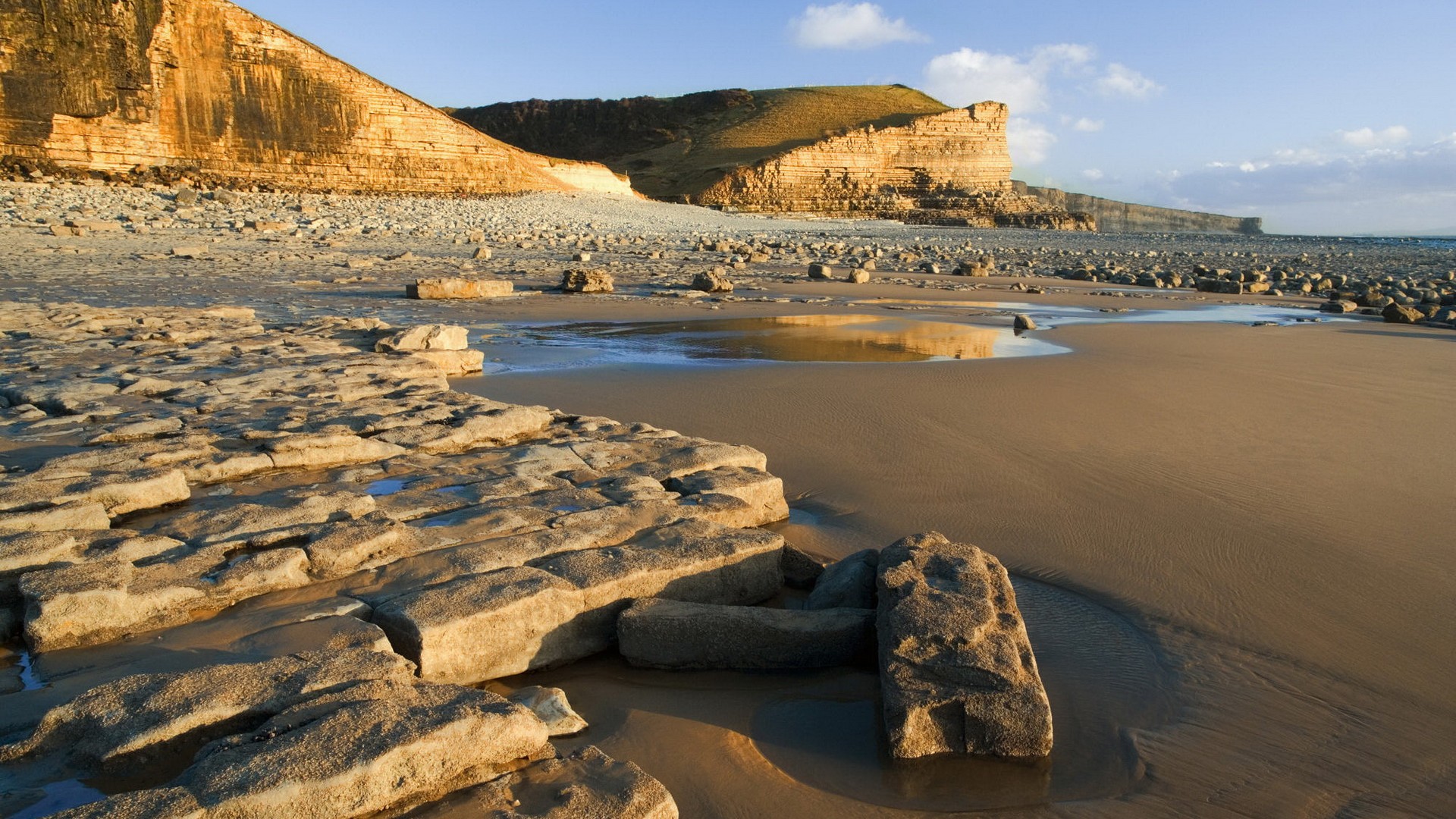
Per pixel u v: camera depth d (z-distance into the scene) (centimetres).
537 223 4403
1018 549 573
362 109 5084
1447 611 491
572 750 329
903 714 362
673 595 457
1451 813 337
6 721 320
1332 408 955
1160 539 587
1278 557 558
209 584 413
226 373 897
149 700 312
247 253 2575
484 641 394
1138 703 410
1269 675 431
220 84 4644
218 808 261
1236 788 350
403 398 805
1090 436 824
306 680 327
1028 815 334
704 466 639
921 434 821
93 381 835
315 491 548
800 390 987
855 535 594
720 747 367
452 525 500
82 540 445
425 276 2192
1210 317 1877
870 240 4891
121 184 4134
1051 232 7031
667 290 2031
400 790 287
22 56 4003
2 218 2967
